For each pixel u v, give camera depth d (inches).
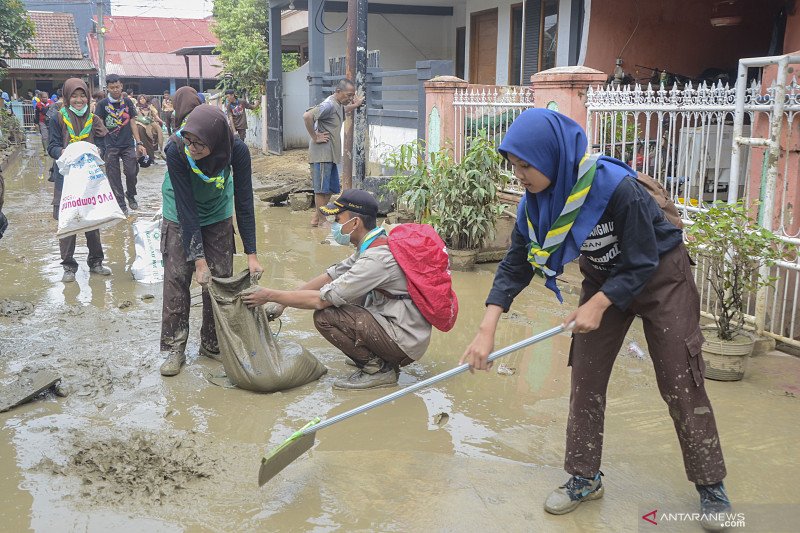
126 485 136.5
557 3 496.4
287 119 781.3
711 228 181.3
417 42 695.7
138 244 283.1
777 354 201.8
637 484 136.0
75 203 266.5
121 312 241.6
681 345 116.7
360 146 416.5
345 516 126.3
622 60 401.4
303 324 233.3
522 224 121.3
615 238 115.0
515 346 121.1
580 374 125.6
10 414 167.0
